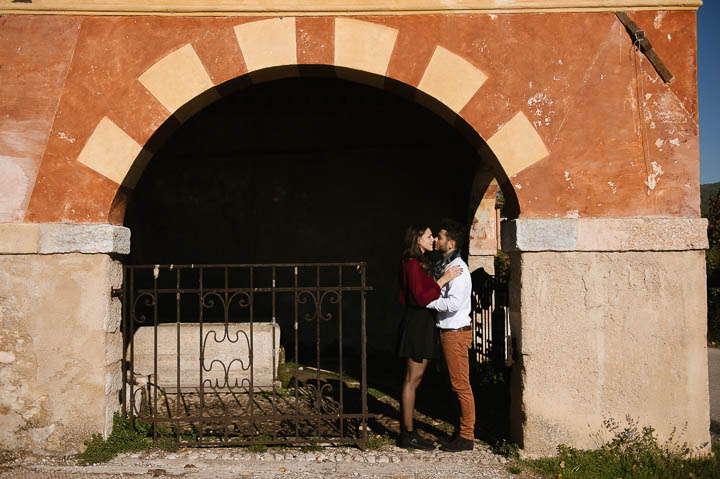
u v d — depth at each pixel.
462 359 4.06
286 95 7.84
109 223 4.05
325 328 8.55
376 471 3.75
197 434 4.37
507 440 4.28
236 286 8.61
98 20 4.05
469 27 4.07
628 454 3.84
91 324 3.94
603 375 3.95
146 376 5.56
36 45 4.03
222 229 8.66
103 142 4.02
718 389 6.40
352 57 4.08
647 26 4.04
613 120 4.03
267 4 4.05
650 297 3.95
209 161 8.66
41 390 3.92
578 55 4.05
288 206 8.66
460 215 8.51
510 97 4.06
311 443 4.19
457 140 8.29
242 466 3.79
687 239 3.92
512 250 4.06
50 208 3.99
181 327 5.79
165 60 4.05
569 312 3.97
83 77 4.03
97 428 3.93
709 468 3.68
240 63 4.07
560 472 3.68
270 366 5.80
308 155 8.65
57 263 3.94
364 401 4.14
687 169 4.00
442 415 5.06
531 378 3.96
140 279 8.57
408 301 4.14
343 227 8.64
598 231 3.95
